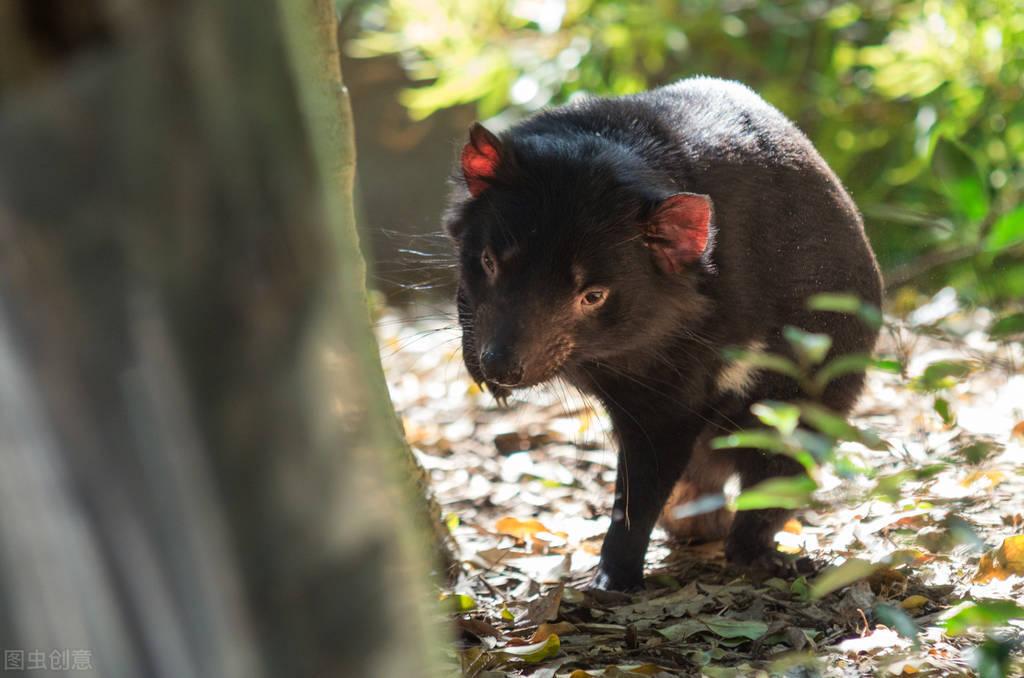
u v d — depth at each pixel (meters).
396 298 13.76
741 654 5.26
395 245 16.05
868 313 4.57
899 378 9.35
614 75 14.16
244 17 2.23
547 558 6.88
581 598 5.97
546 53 14.03
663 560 7.18
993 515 6.60
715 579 6.57
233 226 2.20
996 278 11.31
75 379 2.09
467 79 13.78
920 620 5.30
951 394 8.83
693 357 6.54
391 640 2.43
